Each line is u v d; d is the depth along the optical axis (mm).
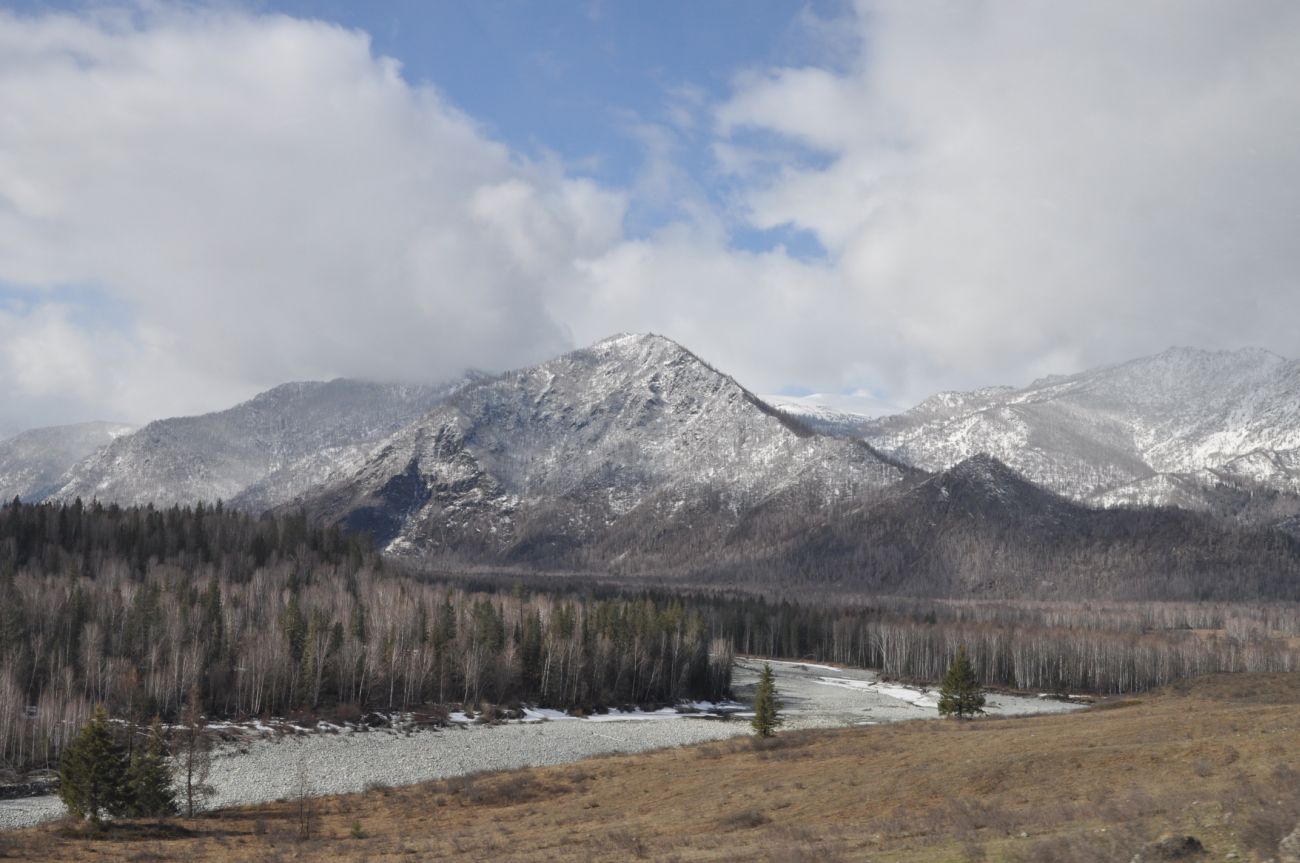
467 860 59000
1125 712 121125
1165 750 63719
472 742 136000
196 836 79062
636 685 185000
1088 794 56844
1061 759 66500
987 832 45188
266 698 145125
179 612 153250
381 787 102375
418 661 160000
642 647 186000
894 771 75312
